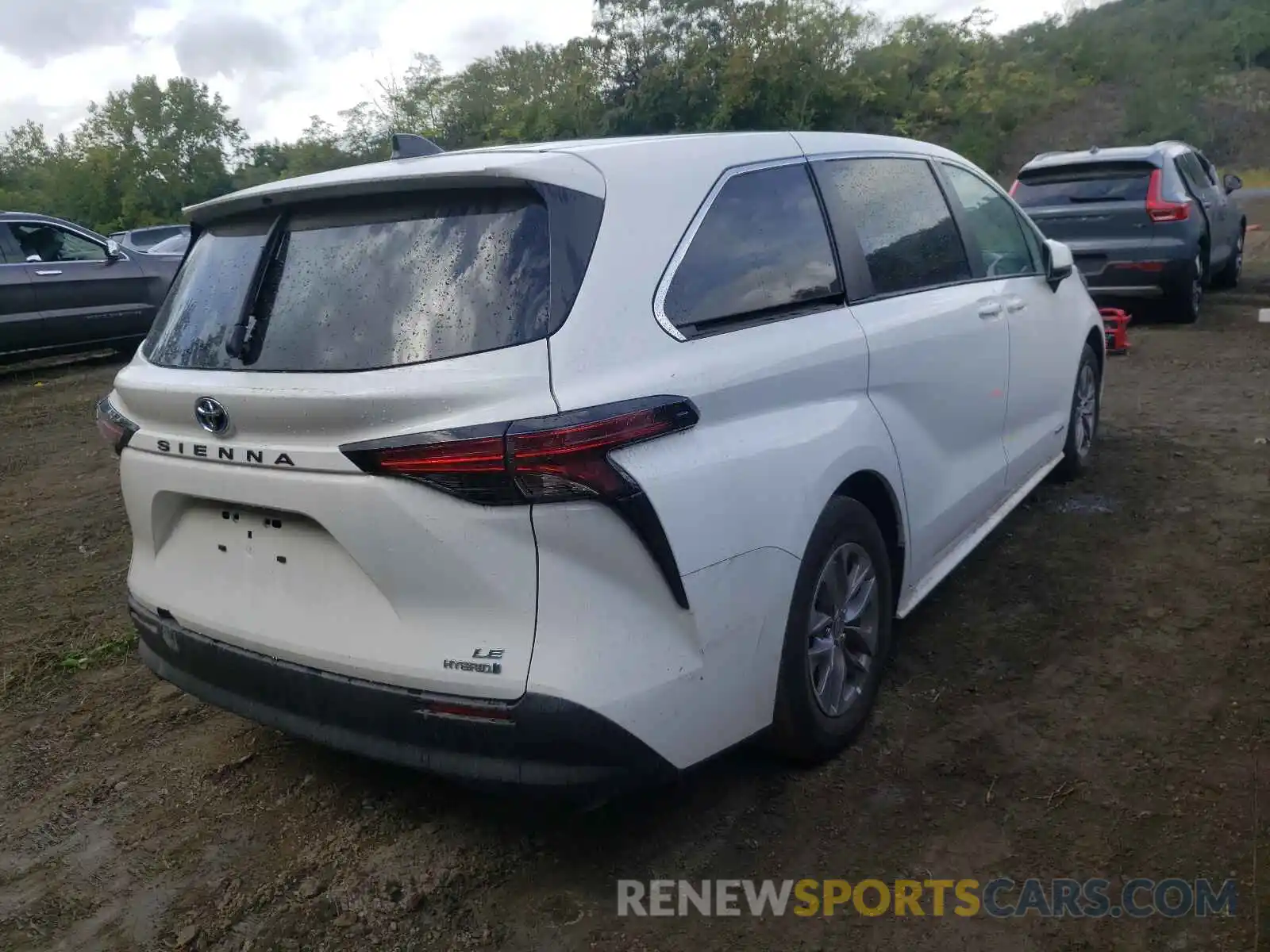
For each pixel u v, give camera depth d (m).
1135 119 43.59
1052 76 47.81
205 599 2.96
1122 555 4.66
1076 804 2.96
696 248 2.87
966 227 4.38
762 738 3.07
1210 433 6.44
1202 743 3.21
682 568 2.55
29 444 8.34
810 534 2.96
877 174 3.86
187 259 3.26
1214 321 10.47
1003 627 4.07
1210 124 47.22
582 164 2.71
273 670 2.78
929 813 2.97
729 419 2.76
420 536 2.46
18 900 2.87
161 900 2.84
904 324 3.57
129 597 3.28
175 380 2.87
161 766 3.52
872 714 3.50
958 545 4.16
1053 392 5.09
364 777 3.37
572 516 2.40
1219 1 59.16
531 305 2.50
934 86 41.25
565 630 2.43
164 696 4.04
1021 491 4.83
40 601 5.04
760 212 3.16
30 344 11.16
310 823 3.14
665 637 2.55
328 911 2.75
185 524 3.04
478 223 2.64
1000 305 4.40
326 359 2.61
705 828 2.97
